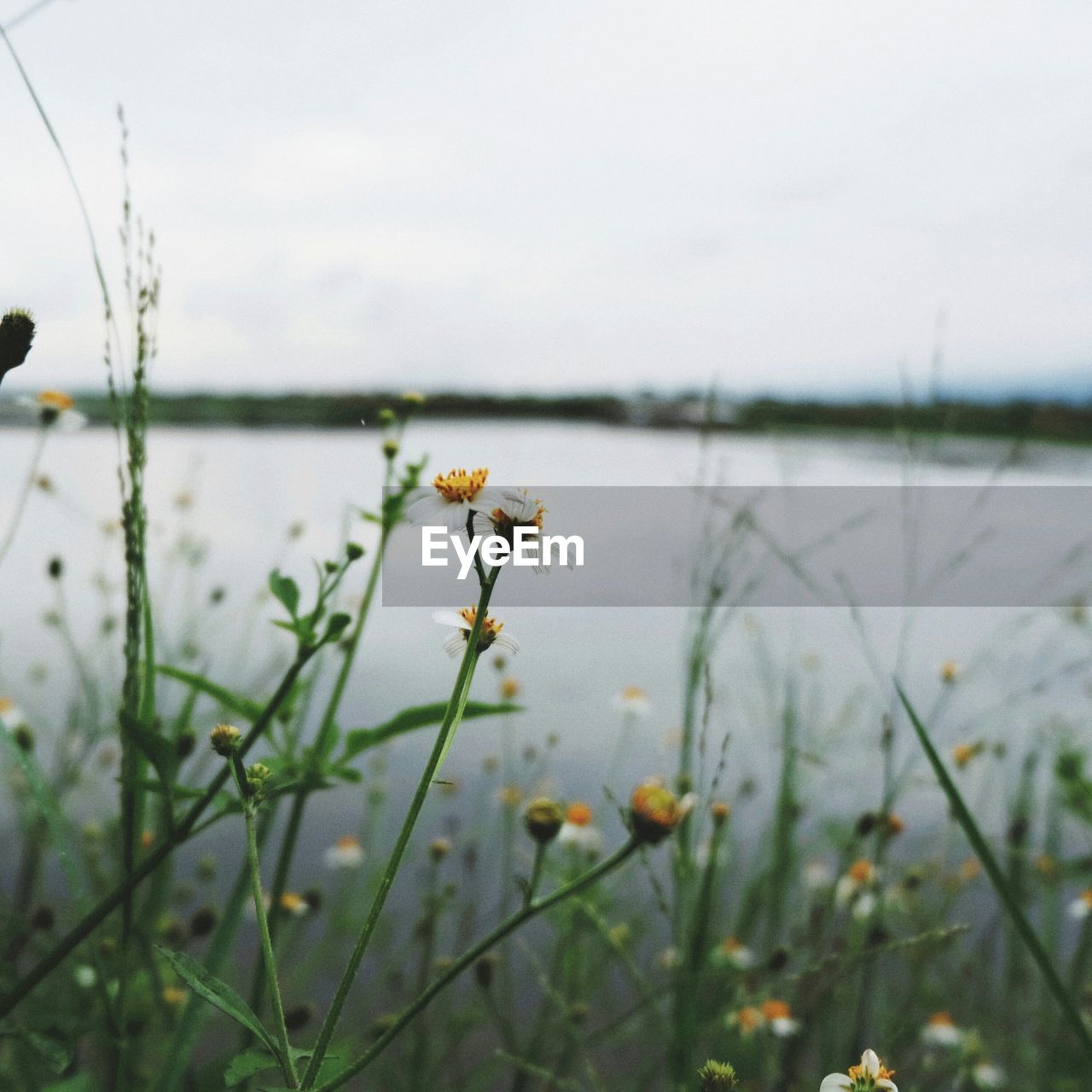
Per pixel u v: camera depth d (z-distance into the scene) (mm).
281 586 1054
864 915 2033
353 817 2883
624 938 2016
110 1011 1036
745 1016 1839
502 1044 1916
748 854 2453
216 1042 1626
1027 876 2172
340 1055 789
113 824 1640
